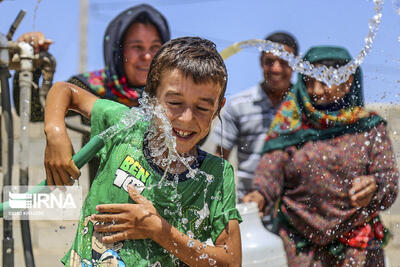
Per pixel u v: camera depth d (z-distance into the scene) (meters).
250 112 3.54
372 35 3.11
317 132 3.12
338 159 3.03
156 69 1.86
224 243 1.94
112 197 1.93
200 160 1.98
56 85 2.11
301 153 3.09
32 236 3.91
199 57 1.82
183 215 1.94
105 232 1.93
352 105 3.16
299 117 3.17
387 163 3.06
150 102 1.91
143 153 1.94
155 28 3.31
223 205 1.96
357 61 3.15
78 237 1.99
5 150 2.66
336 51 3.23
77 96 2.13
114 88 3.22
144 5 3.33
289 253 3.04
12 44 2.80
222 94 1.92
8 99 2.66
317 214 3.01
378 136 3.09
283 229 3.08
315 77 3.18
